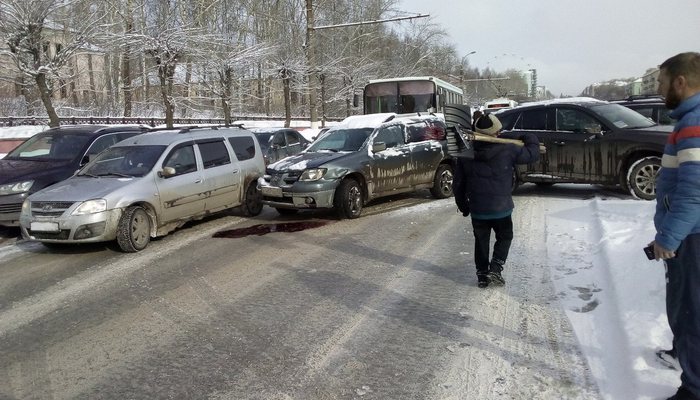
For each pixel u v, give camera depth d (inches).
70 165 363.3
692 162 102.9
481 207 199.0
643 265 197.0
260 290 216.8
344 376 144.3
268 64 1077.1
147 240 300.2
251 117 1295.5
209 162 356.8
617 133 355.9
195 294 215.2
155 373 150.1
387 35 1721.2
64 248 303.9
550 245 261.4
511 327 170.1
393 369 147.0
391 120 409.7
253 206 392.5
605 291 193.2
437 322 177.3
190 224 366.6
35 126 807.7
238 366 152.3
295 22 1314.0
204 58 926.4
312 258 263.3
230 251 284.0
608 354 146.1
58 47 714.8
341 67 1334.9
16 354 166.2
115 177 308.2
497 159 195.8
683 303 111.4
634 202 330.3
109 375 150.0
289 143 601.0
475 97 2481.5
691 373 110.6
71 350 167.3
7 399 138.9
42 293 224.7
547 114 390.9
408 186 404.8
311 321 182.9
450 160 436.5
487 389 134.0
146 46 797.2
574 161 375.6
